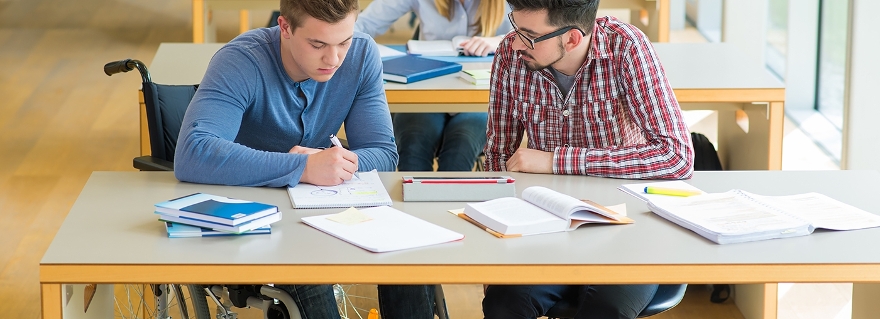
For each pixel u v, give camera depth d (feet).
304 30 6.49
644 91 6.84
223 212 5.42
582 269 5.09
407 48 11.40
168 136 7.91
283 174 6.39
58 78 17.70
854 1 10.41
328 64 6.68
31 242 10.87
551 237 5.52
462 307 9.46
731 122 10.51
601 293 6.31
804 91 15.28
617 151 6.79
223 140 6.55
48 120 15.46
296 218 5.80
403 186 6.24
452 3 11.60
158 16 22.71
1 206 11.95
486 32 11.44
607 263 5.09
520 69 7.24
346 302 9.34
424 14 11.73
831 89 14.58
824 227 5.59
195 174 6.48
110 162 13.69
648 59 6.87
